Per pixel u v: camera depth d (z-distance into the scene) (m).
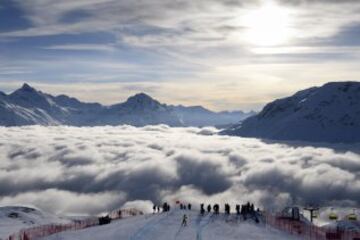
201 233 48.97
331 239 49.19
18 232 59.69
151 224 54.78
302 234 51.53
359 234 52.72
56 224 70.50
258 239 46.88
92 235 50.41
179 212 69.88
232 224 57.12
